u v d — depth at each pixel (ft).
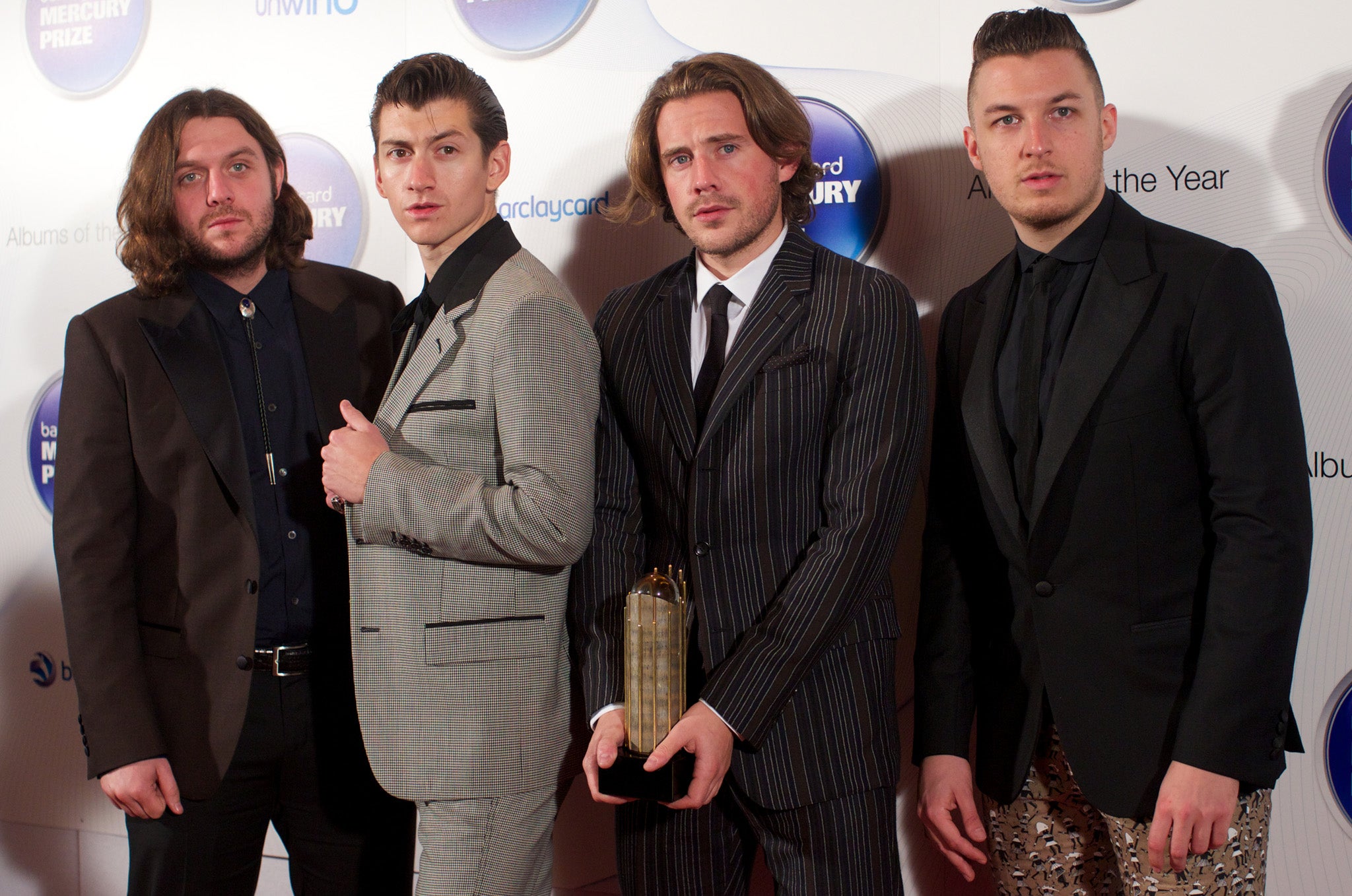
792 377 4.24
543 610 4.35
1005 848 4.69
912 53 5.76
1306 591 3.87
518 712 4.21
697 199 4.44
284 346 5.09
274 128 6.75
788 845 4.25
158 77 6.93
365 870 4.98
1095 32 5.51
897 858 4.29
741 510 4.28
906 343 4.26
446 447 4.26
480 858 4.15
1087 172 4.38
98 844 7.12
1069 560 4.20
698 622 4.33
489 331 4.19
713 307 4.54
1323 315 5.29
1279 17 5.26
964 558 4.85
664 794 3.95
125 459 4.75
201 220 4.88
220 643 4.69
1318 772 5.39
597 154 6.26
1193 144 5.41
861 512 4.04
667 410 4.49
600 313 5.02
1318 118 5.23
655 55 6.15
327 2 6.63
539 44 6.31
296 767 4.91
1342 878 5.38
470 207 4.56
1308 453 5.35
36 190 7.14
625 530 4.76
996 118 4.47
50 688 7.18
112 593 4.63
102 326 4.84
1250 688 3.74
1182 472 4.10
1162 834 3.83
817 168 4.95
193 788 4.64
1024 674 4.41
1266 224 5.34
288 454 4.96
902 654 5.97
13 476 7.22
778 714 3.98
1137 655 4.08
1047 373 4.35
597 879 6.38
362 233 6.64
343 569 4.97
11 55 7.16
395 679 4.17
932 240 5.81
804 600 3.99
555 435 4.11
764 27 5.98
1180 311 4.08
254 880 5.07
